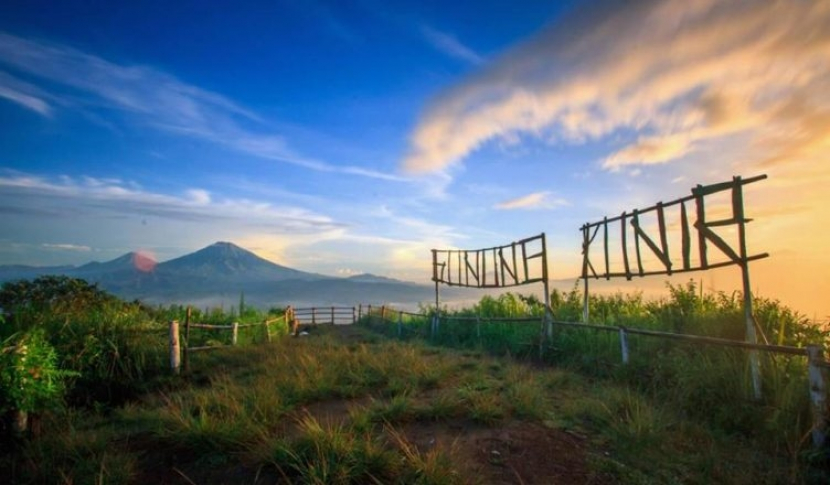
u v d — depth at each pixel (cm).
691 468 405
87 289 1374
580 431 495
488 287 1480
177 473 411
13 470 427
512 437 475
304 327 2916
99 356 799
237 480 389
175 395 689
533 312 1377
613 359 806
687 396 568
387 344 1263
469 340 1350
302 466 383
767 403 509
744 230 596
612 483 378
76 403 696
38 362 543
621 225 886
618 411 550
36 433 523
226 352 1102
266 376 789
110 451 454
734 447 453
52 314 884
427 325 1769
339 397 660
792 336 681
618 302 1276
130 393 779
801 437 445
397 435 454
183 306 1541
